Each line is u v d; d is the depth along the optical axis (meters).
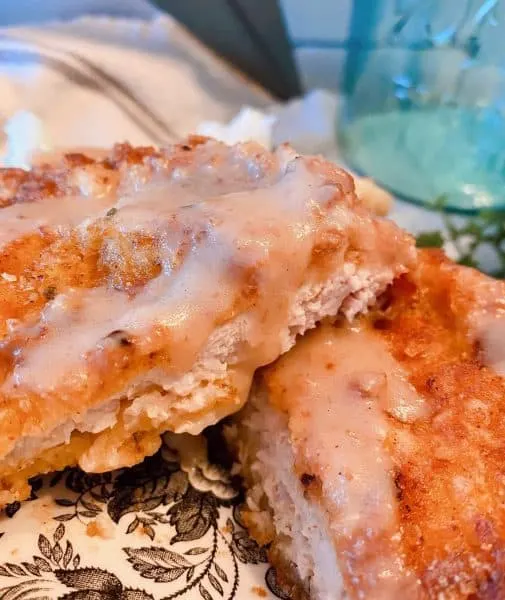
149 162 0.14
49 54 0.23
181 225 0.12
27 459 0.11
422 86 0.25
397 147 0.24
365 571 0.10
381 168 0.23
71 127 0.23
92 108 0.23
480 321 0.13
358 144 0.25
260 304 0.11
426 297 0.14
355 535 0.10
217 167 0.14
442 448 0.11
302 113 0.27
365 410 0.11
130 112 0.24
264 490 0.12
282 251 0.11
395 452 0.11
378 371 0.12
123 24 0.26
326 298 0.12
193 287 0.11
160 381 0.11
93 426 0.11
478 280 0.13
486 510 0.10
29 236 0.12
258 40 0.29
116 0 0.27
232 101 0.28
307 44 0.29
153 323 0.11
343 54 0.29
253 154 0.14
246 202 0.12
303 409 0.12
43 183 0.14
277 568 0.12
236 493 0.13
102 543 0.12
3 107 0.22
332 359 0.12
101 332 0.11
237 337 0.12
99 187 0.14
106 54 0.25
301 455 0.11
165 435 0.13
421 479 0.10
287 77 0.30
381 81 0.26
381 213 0.19
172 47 0.26
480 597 0.10
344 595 0.10
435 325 0.13
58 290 0.12
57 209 0.13
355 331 0.13
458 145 0.24
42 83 0.23
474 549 0.10
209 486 0.13
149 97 0.25
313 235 0.12
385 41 0.25
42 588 0.11
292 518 0.12
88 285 0.12
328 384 0.12
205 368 0.12
